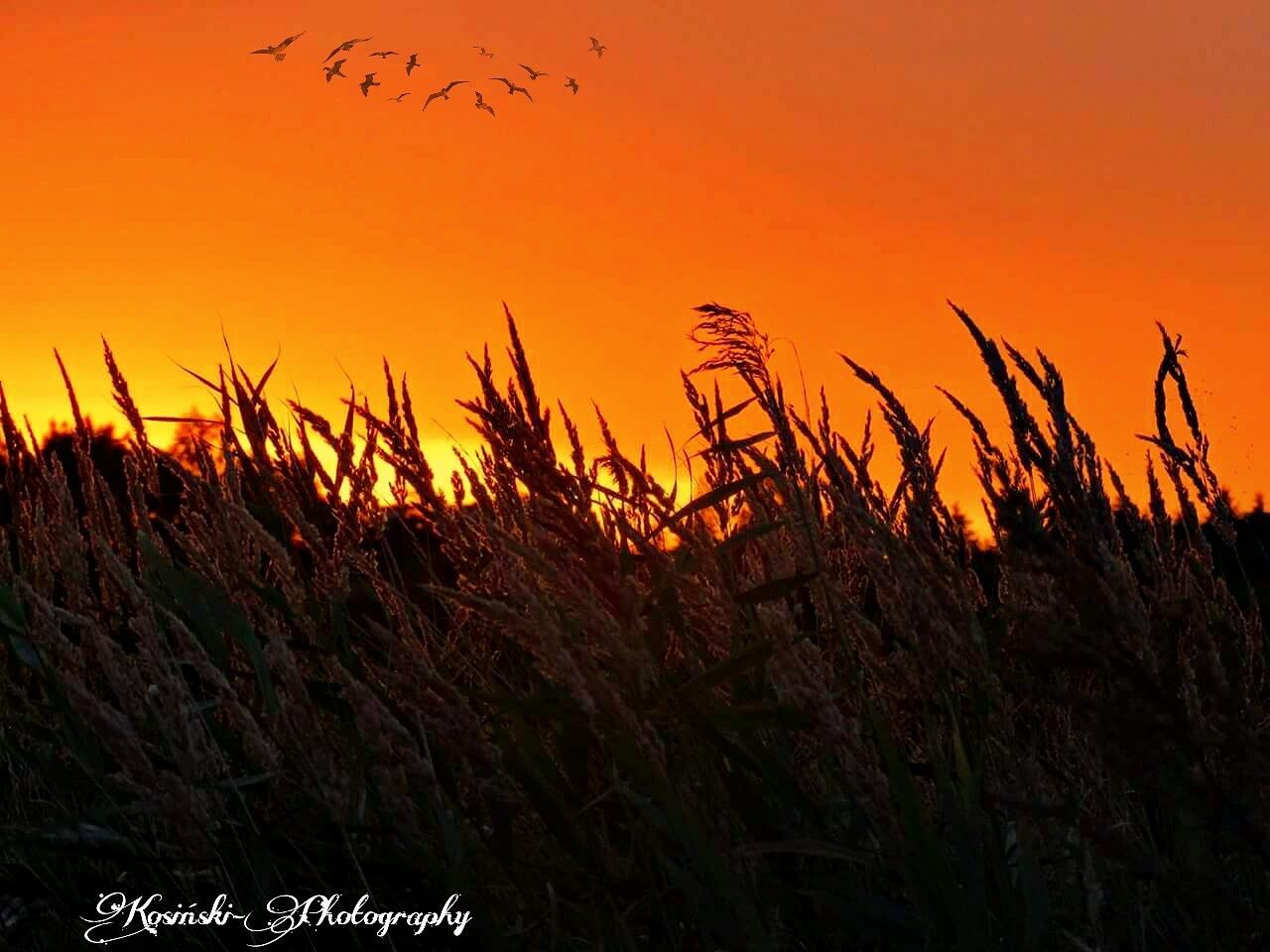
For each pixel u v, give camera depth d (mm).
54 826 2307
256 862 2334
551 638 1972
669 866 1979
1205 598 2816
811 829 2400
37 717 2961
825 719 2102
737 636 2580
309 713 2186
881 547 2414
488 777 2418
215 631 2688
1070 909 2324
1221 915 1896
